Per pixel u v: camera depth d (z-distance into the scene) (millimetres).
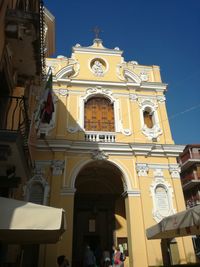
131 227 13297
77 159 14531
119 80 17875
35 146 14188
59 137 15102
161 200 14367
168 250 13141
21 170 8391
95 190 17516
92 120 16562
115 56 18875
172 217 8141
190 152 33406
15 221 4930
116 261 13320
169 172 15148
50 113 12805
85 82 17203
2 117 8016
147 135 16203
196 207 6742
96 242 16203
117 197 17312
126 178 14531
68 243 12273
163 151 15531
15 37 7496
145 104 17391
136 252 12734
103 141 15344
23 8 9602
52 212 5223
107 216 16922
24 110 8406
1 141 6539
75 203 16969
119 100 17156
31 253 12109
